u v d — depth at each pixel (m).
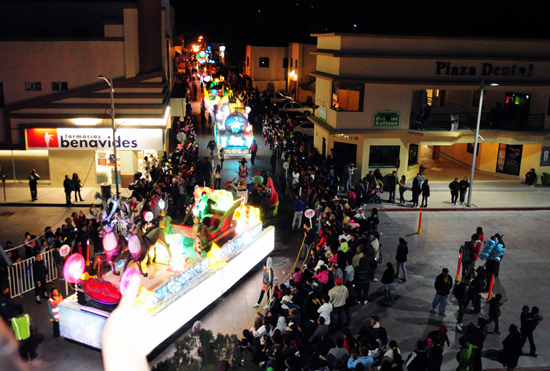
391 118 32.88
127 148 31.25
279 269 21.70
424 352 14.02
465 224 27.73
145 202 24.78
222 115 43.91
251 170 37.34
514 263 22.98
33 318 17.53
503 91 36.47
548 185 34.16
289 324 14.68
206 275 18.06
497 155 36.28
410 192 32.94
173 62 54.78
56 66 30.77
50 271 20.42
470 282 18.27
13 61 30.50
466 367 14.52
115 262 16.47
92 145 31.11
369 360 13.43
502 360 15.22
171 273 17.19
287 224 27.02
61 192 31.41
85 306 15.72
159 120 31.59
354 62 32.22
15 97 30.89
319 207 23.94
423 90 36.00
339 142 33.75
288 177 35.03
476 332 14.80
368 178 30.48
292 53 68.94
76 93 30.83
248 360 11.67
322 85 36.50
